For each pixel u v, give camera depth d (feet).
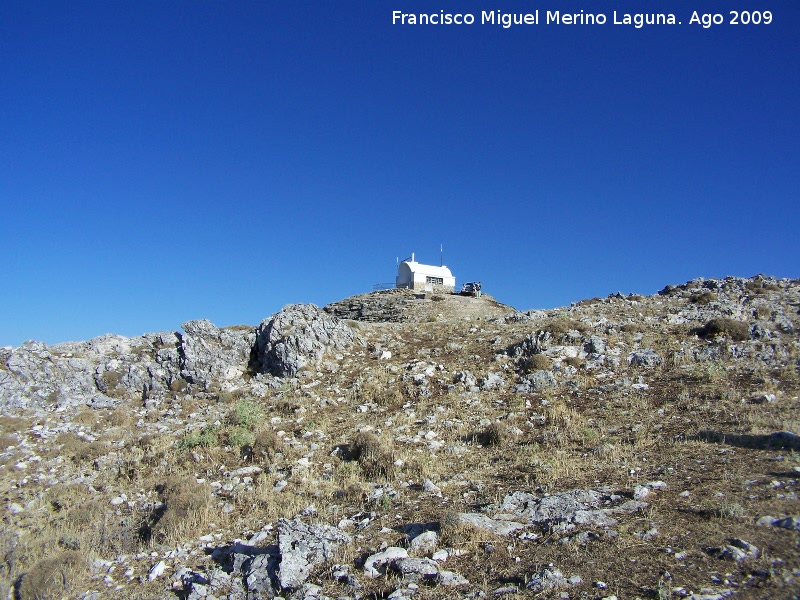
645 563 27.86
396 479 50.03
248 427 72.54
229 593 31.86
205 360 100.27
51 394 93.30
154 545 41.75
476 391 77.56
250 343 108.37
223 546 39.70
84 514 50.08
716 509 32.73
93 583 36.37
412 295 248.11
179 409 88.02
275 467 57.72
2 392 89.56
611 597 25.04
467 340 106.32
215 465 60.49
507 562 30.50
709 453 44.60
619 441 52.47
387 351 101.50
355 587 30.07
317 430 68.59
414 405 74.95
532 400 71.87
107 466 66.23
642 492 37.19
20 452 73.26
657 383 71.26
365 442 57.93
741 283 134.92
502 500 40.40
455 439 61.11
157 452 68.03
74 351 105.09
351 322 125.49
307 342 100.94
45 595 34.99
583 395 71.10
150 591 34.09
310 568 33.27
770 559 26.37
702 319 98.43
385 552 33.17
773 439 45.24
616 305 124.88
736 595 23.89
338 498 47.11
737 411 56.03
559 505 37.14
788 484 35.22
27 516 53.62
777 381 64.49
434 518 39.17
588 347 86.89
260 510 46.44
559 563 29.32
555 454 51.24
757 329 86.02
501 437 57.72
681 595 24.31
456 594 27.78
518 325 114.32
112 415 86.53
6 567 40.04
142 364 101.24
